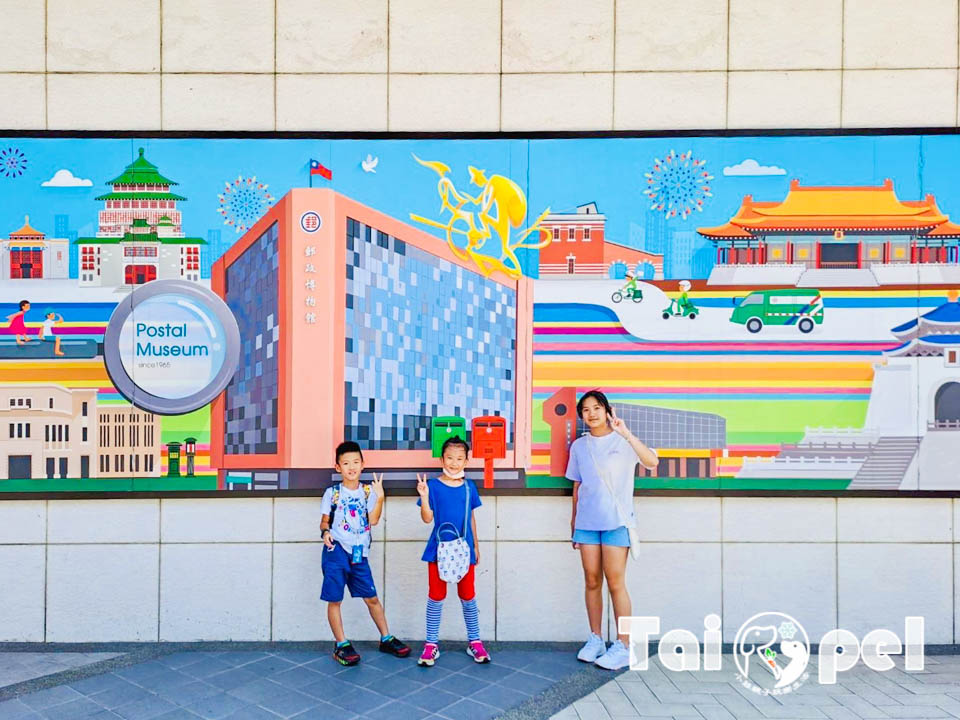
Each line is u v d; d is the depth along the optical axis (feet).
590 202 15.08
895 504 14.96
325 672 13.39
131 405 14.98
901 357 14.90
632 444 13.64
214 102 15.19
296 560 14.96
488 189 15.15
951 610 14.94
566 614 14.99
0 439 14.89
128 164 15.06
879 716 11.74
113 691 12.57
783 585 14.98
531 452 15.01
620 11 15.23
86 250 14.98
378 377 15.01
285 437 14.84
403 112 15.21
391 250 15.12
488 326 15.14
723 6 15.17
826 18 15.16
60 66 15.16
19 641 14.88
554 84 15.23
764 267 14.97
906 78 15.14
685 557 14.98
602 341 15.05
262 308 15.01
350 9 15.21
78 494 14.88
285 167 15.07
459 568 13.28
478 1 15.21
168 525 14.97
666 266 15.05
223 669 13.53
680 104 15.20
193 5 15.16
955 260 14.92
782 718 11.64
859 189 14.98
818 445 14.92
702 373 14.96
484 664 13.82
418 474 14.98
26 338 14.97
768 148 15.06
